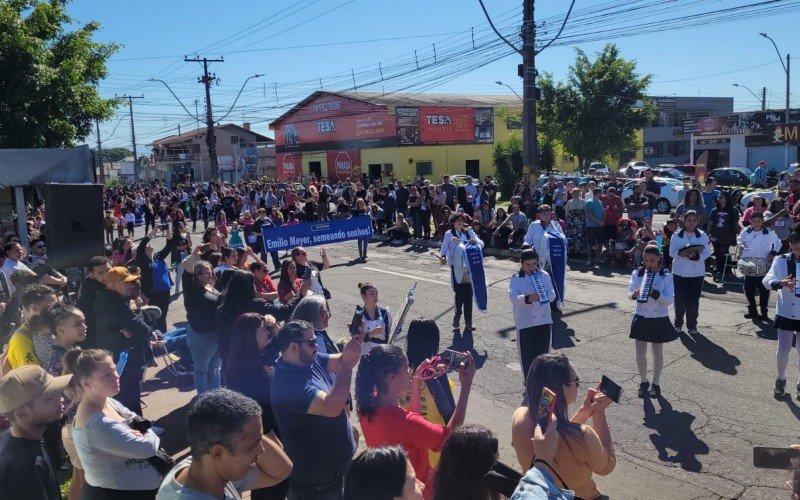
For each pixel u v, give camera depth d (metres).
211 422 2.29
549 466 3.04
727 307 10.39
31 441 3.28
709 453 5.74
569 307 10.92
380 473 2.46
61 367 4.70
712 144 41.88
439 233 19.38
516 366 8.22
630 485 5.27
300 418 3.47
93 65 20.86
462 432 2.80
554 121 42.19
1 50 16.48
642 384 7.06
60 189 9.30
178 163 73.81
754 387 7.12
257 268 8.13
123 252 9.90
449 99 49.34
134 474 3.28
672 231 12.16
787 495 5.04
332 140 48.41
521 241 16.09
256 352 4.20
